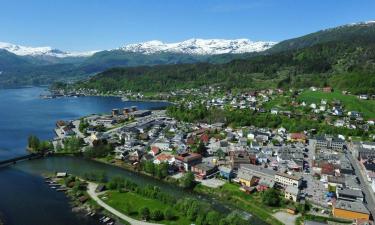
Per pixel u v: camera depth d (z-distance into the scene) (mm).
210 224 187125
